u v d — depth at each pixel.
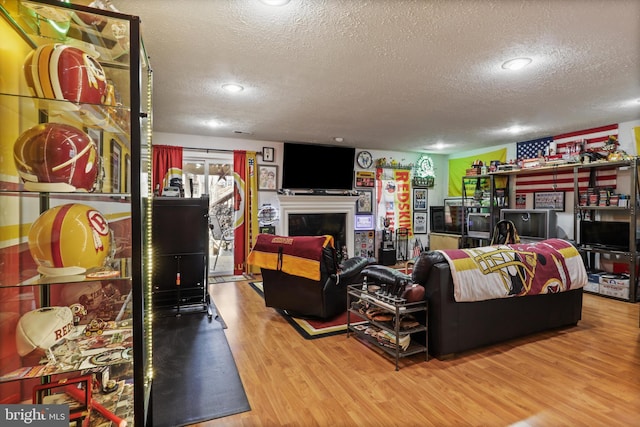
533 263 2.98
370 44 2.30
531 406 2.01
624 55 2.47
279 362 2.59
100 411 1.11
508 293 2.79
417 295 2.58
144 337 1.25
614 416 1.91
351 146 6.48
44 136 1.00
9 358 1.07
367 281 3.15
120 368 1.16
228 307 3.98
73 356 1.13
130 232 1.15
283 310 3.87
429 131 5.12
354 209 6.59
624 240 4.33
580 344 2.92
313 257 3.26
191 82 3.04
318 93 3.34
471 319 2.73
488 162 6.50
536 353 2.74
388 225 6.88
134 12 1.90
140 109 1.15
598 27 2.08
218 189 5.88
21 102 1.05
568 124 4.64
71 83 1.04
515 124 4.64
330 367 2.51
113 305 1.19
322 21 2.01
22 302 1.11
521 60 2.55
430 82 3.04
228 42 2.28
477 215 6.21
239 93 3.35
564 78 2.94
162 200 3.67
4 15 0.99
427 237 7.45
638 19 1.97
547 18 1.97
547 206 5.53
